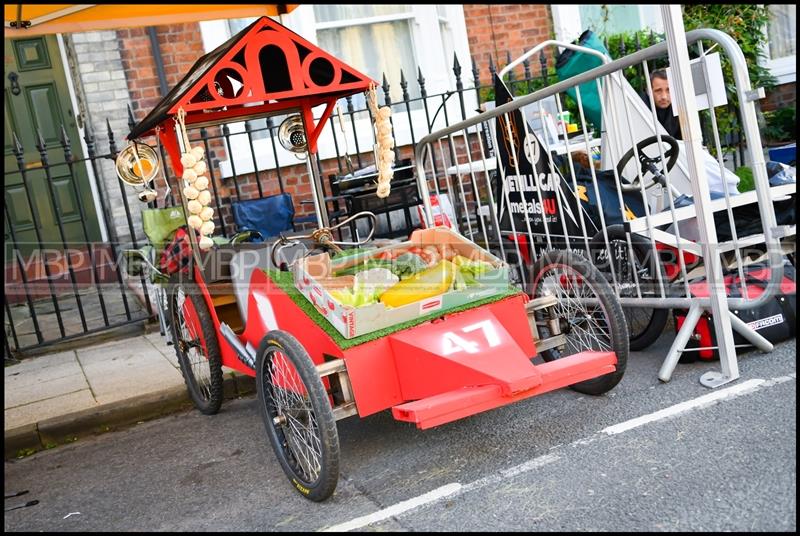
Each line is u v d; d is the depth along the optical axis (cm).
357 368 334
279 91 416
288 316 371
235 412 469
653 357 439
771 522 256
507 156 500
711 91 396
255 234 518
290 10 582
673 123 563
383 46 848
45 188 778
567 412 382
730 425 334
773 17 888
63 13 516
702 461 307
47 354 621
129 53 760
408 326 345
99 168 763
